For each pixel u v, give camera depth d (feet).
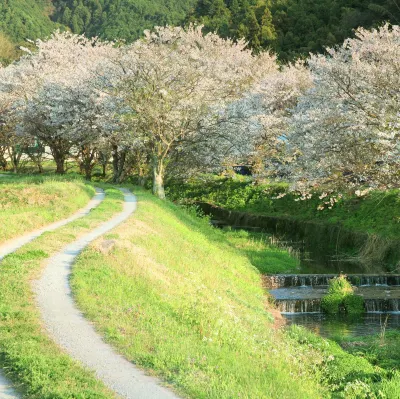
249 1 393.91
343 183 100.78
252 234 135.03
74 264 55.77
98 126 153.99
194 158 161.48
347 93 97.71
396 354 53.36
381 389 40.70
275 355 43.01
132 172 202.08
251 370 35.65
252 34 322.96
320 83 120.26
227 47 236.02
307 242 130.52
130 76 139.33
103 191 140.05
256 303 73.31
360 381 41.27
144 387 29.04
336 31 265.34
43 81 178.81
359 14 254.68
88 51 204.23
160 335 38.42
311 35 293.23
